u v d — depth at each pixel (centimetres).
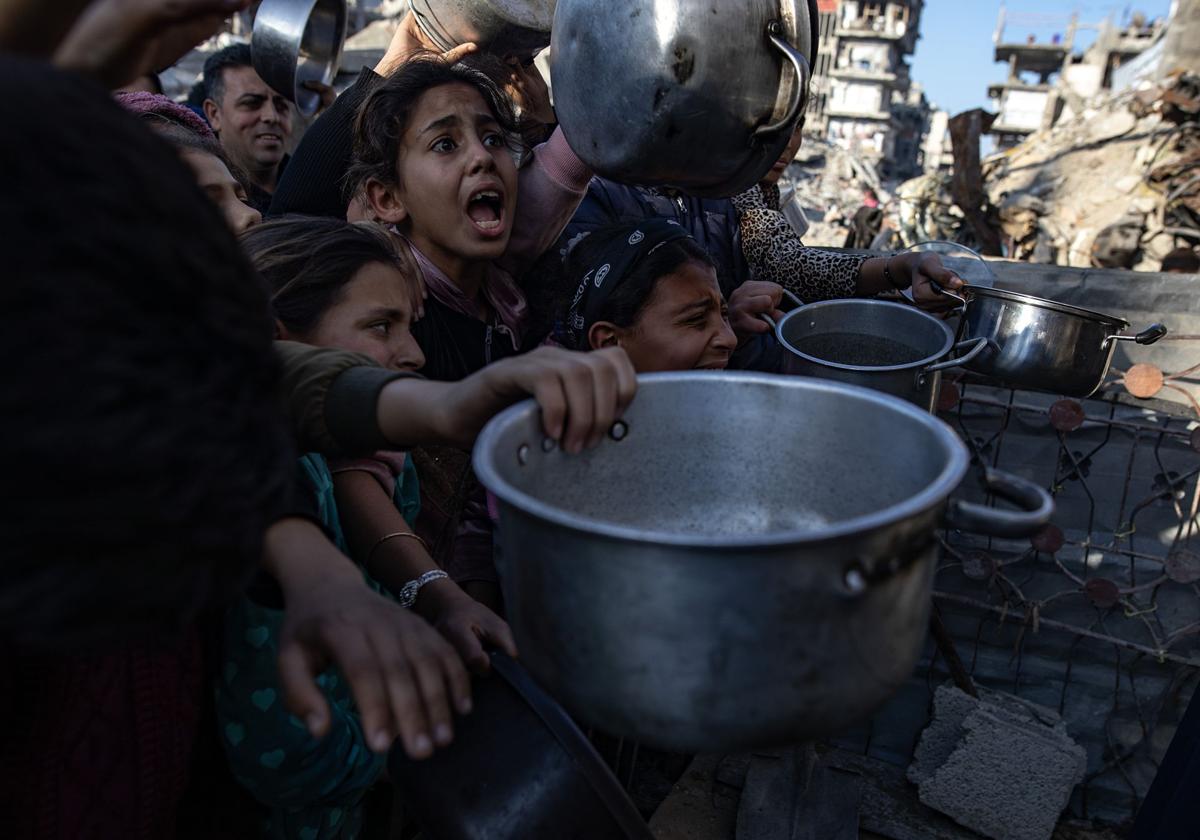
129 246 32
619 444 70
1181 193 689
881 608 50
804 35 99
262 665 82
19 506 30
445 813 78
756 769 224
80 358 30
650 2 95
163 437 32
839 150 2692
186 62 795
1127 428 234
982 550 244
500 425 58
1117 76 1836
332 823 105
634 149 104
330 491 95
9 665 60
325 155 170
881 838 222
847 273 201
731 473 72
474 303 157
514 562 55
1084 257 868
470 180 140
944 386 232
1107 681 242
